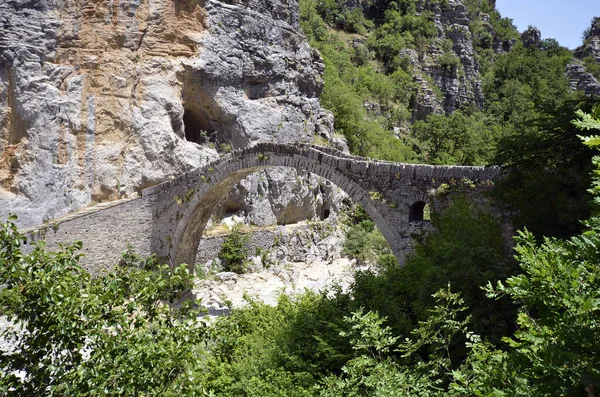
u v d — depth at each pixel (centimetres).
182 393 1184
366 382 1280
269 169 5341
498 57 13538
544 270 870
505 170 2448
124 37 4434
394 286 2233
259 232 5016
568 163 2277
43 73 4216
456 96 10756
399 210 2889
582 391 821
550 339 859
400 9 12206
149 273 1333
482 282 1834
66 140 4159
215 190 3831
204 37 4762
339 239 5816
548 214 2097
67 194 4097
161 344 1189
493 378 927
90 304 1147
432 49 11156
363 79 9281
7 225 1163
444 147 8044
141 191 4153
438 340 1426
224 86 4884
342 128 7131
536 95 11131
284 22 5569
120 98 4366
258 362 2014
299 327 2208
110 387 1102
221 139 4984
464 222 2398
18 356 1112
